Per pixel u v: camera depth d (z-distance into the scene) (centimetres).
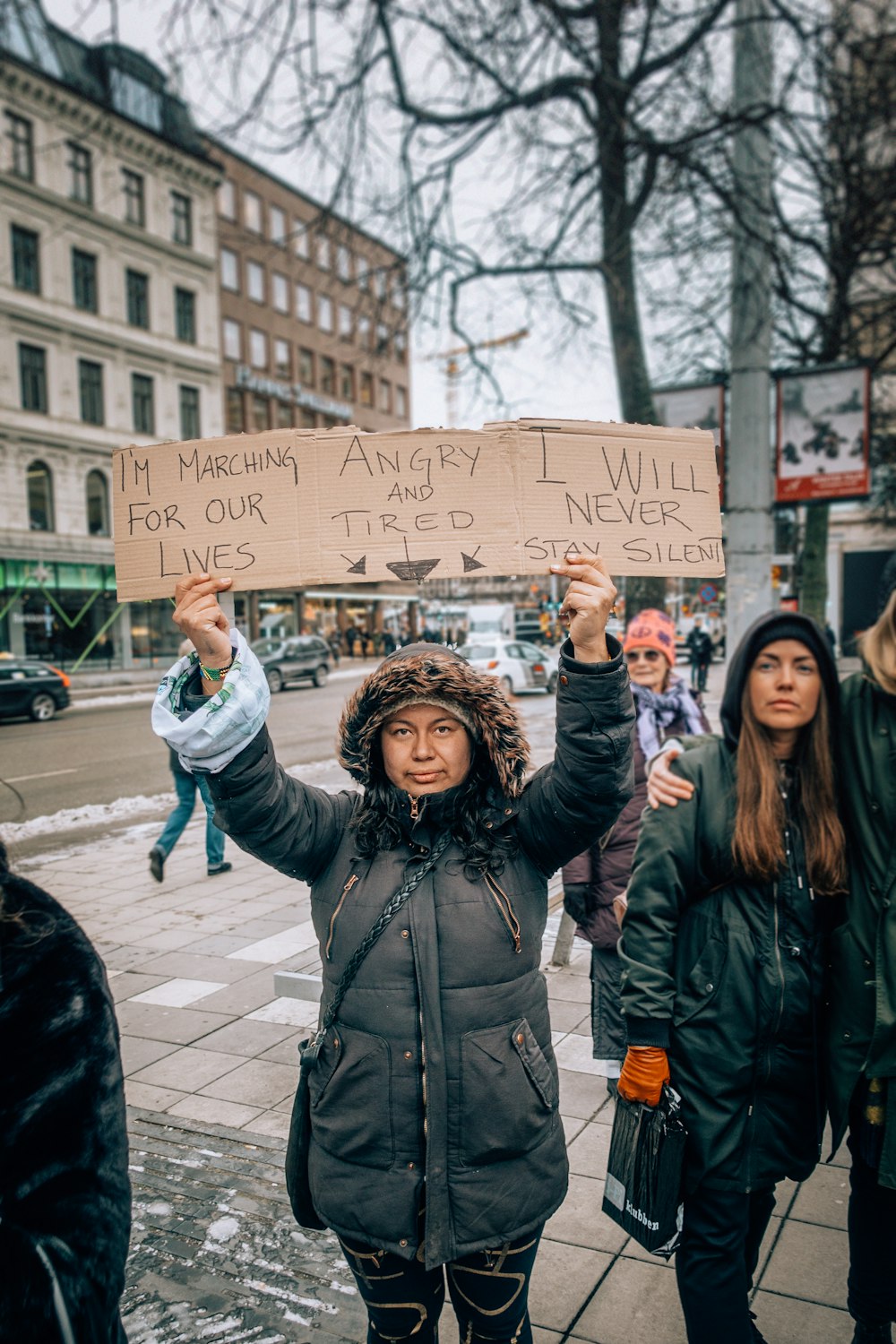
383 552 168
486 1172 156
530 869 171
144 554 173
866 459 825
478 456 170
